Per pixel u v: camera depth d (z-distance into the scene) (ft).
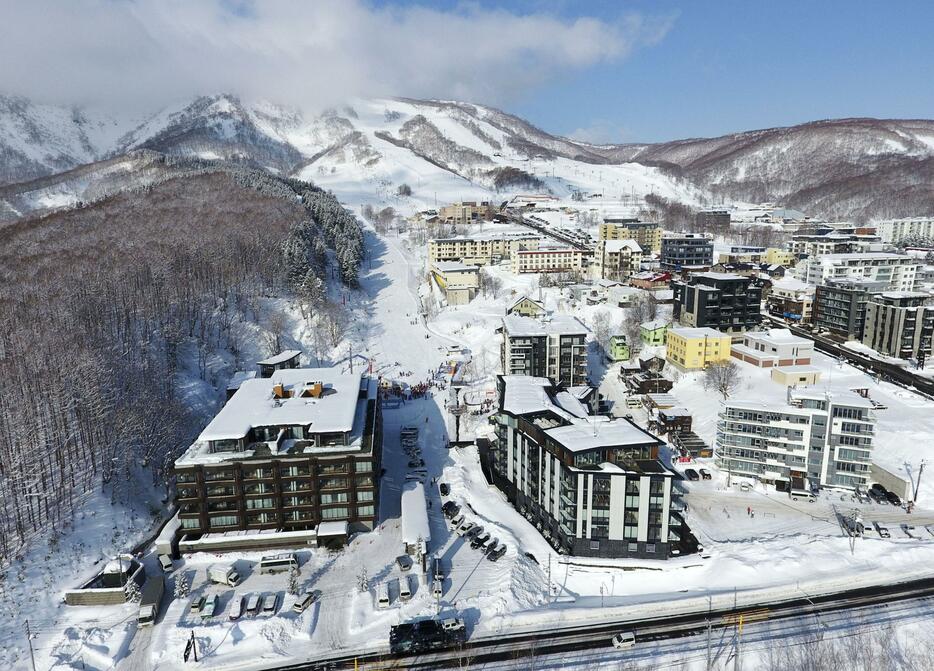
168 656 241.14
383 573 294.46
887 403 471.62
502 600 269.23
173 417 424.05
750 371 538.06
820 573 285.23
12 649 243.40
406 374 613.11
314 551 312.91
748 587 277.44
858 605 263.29
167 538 309.63
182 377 518.37
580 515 300.81
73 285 586.45
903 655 233.35
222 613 266.16
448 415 508.94
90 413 370.73
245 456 317.63
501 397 401.70
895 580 279.28
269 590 281.33
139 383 442.91
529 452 343.05
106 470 354.54
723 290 618.44
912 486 364.38
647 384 520.01
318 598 276.62
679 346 561.02
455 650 242.78
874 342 608.19
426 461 427.74
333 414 341.82
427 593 276.62
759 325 631.56
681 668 231.50
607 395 531.09
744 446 387.34
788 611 260.83
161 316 569.64
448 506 357.41
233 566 299.99
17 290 588.50
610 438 312.50
